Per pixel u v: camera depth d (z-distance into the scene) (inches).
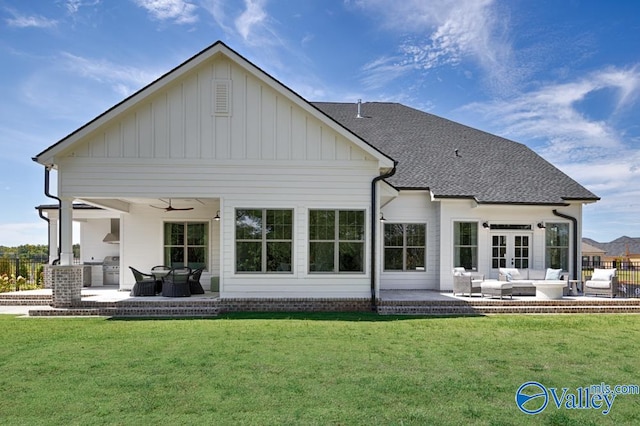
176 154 489.4
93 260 717.9
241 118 493.7
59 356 285.4
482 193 627.5
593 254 1556.3
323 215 498.3
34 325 398.0
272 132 495.2
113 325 396.2
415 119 820.6
